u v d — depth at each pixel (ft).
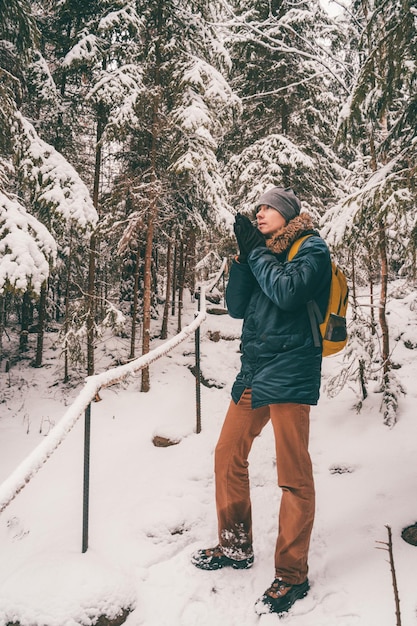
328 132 30.12
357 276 25.32
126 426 18.29
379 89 14.39
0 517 11.39
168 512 10.42
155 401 21.59
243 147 32.09
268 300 7.93
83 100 22.80
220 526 8.58
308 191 30.12
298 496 7.50
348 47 27.20
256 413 8.29
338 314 7.67
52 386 26.00
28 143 19.35
